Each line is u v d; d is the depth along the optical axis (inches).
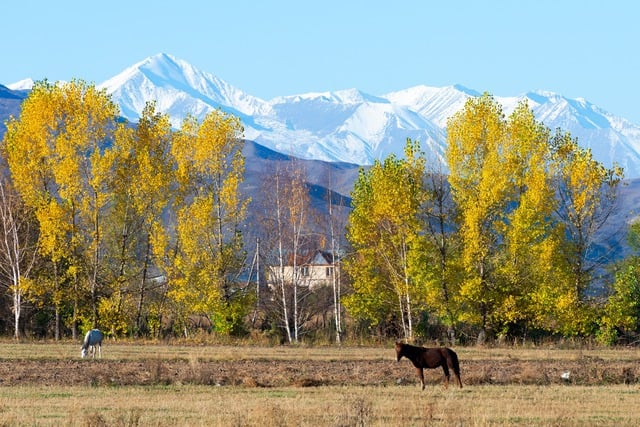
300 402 2027.6
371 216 4343.0
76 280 4301.2
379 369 2851.9
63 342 4028.1
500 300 4207.7
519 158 4237.2
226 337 4210.1
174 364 2965.1
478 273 4254.4
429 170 4365.2
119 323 4291.3
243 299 4416.8
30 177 4279.0
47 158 4306.1
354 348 3843.5
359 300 4397.1
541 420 1779.0
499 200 4178.2
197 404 1975.9
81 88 4308.6
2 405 1962.4
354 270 4441.4
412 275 4266.7
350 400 1930.4
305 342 4195.4
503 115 4279.0
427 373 2726.4
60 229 4205.2
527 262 4229.8
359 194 4436.5
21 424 1688.0
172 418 1769.2
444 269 4279.0
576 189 4367.6
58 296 4261.8
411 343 4089.6
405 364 3016.7
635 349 3998.5
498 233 4266.7
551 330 4436.5
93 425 1638.8
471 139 4249.5
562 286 4227.4
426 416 1738.4
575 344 4067.4
